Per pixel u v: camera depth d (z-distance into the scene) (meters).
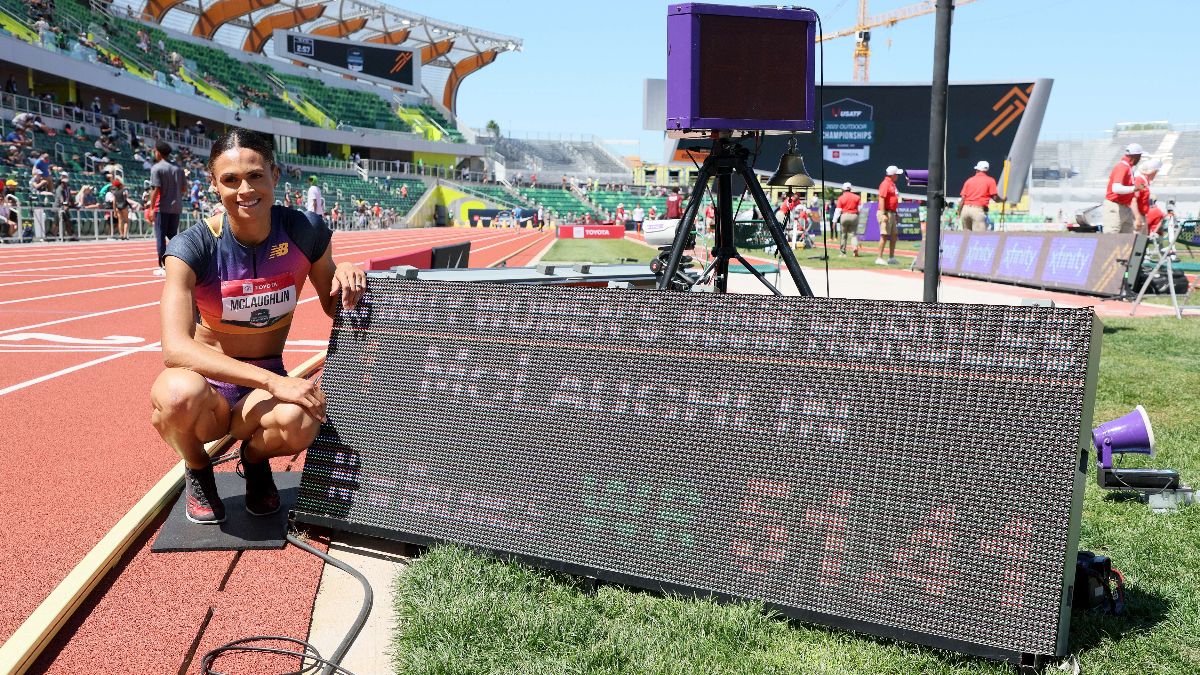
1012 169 28.91
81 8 46.97
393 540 3.29
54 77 39.75
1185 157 78.06
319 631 2.72
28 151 27.78
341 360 3.54
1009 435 2.48
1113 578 2.95
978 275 15.45
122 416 5.10
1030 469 2.45
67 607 2.68
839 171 29.78
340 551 3.33
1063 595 2.40
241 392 3.48
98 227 26.23
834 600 2.62
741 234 8.84
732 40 4.73
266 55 71.50
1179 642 2.66
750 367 2.84
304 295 12.30
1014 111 28.56
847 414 2.69
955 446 2.54
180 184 13.09
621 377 3.03
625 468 2.96
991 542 2.47
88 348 7.43
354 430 3.43
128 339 7.97
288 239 3.39
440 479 3.24
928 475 2.56
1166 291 11.23
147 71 45.47
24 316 9.39
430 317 3.41
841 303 2.74
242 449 3.43
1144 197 12.63
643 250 25.66
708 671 2.45
